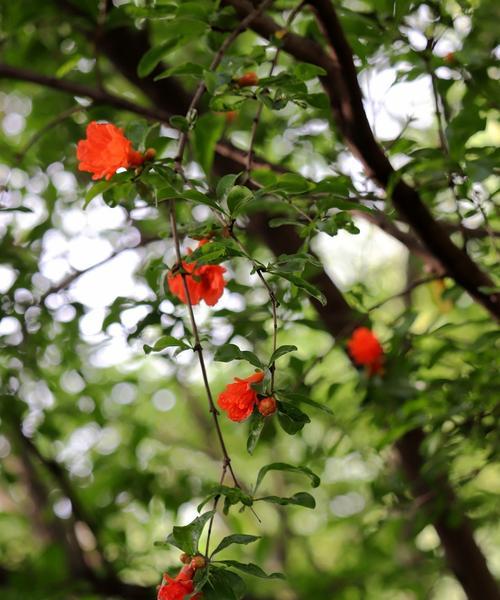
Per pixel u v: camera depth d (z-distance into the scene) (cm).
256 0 212
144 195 194
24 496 420
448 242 220
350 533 495
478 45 228
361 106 210
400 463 275
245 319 232
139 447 343
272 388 172
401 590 345
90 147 185
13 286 257
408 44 224
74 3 258
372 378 232
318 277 254
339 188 195
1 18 273
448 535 279
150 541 361
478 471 237
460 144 216
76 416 324
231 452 503
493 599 283
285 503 170
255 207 213
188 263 181
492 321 229
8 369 277
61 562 323
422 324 337
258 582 396
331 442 294
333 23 205
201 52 291
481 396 227
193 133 221
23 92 357
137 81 275
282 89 190
